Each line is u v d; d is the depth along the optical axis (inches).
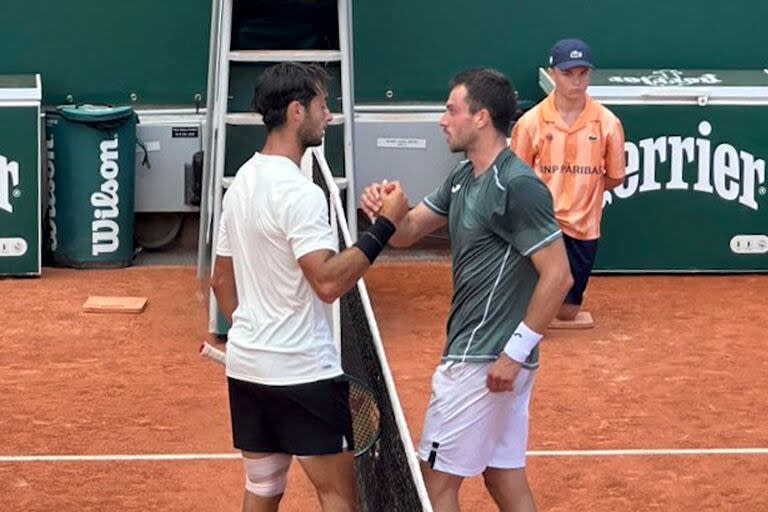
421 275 1052.5
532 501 547.5
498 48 1135.0
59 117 1045.8
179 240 1125.1
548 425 756.0
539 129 920.3
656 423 761.6
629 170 1045.8
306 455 511.2
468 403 522.3
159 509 646.5
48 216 1067.9
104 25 1112.8
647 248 1052.5
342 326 650.2
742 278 1055.0
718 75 1099.9
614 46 1138.7
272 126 509.0
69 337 897.5
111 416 763.4
